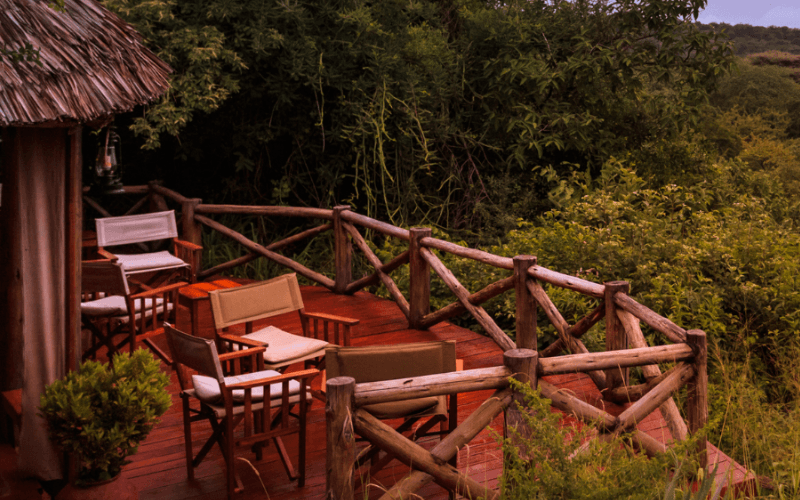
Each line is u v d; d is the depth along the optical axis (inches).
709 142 412.2
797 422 172.7
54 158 116.0
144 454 143.9
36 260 117.4
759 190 434.9
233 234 300.0
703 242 266.1
